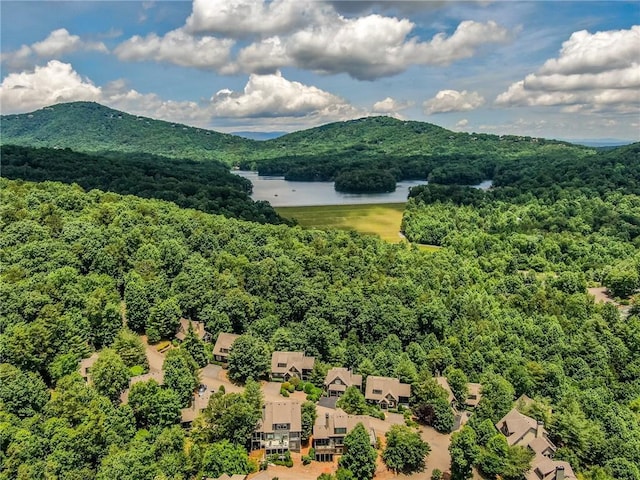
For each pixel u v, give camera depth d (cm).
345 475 8412
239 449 8469
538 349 13225
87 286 12338
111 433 7994
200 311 13088
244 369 11006
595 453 9750
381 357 11912
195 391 10388
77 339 10519
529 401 11506
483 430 9756
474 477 9106
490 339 13062
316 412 9788
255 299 13600
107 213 16912
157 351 11738
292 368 11475
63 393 8444
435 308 13688
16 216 15225
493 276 18712
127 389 9506
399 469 9100
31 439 7319
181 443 8262
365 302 13925
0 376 8450
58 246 13425
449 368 11975
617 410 11088
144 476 7206
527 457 9012
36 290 11075
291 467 8838
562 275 18262
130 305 12350
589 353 13300
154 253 14425
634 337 14125
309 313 13500
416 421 10744
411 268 17575
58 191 19300
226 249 16775
